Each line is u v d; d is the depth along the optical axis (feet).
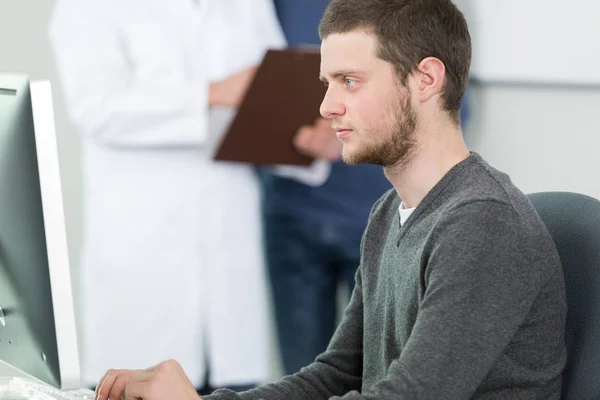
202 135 13.42
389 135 6.14
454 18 6.23
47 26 14.21
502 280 5.63
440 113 6.19
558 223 6.65
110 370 6.34
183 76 13.57
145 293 13.62
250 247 14.01
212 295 13.82
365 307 6.92
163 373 5.75
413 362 5.45
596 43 13.56
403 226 6.27
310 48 13.79
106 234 13.56
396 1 6.10
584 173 13.96
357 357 7.17
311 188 14.38
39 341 5.62
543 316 6.01
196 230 13.70
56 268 5.31
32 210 5.35
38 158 5.24
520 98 14.48
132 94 13.33
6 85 5.55
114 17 13.41
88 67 13.29
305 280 14.64
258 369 14.21
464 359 5.46
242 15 13.98
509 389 6.03
